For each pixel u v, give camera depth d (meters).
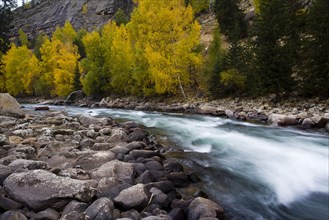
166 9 24.53
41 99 48.41
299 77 19.95
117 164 7.30
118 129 12.52
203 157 9.56
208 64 25.67
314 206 6.25
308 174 7.80
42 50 48.16
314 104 16.25
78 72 42.66
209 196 6.70
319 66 16.88
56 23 99.38
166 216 5.05
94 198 5.67
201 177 7.82
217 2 39.72
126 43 33.88
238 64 22.69
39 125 13.81
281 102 18.44
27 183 5.67
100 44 37.22
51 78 46.62
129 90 34.28
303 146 10.41
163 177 7.11
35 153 8.95
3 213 5.20
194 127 15.00
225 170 8.35
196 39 24.61
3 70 52.38
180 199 6.11
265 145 10.80
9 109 17.08
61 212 5.32
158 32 24.95
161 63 24.75
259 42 19.48
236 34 32.50
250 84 21.53
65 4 101.19
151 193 6.01
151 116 20.66
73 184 5.57
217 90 23.78
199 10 51.31
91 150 8.98
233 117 17.52
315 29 17.14
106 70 37.31
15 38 101.69
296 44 19.95
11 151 8.62
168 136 13.08
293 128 13.82
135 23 31.70
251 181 7.55
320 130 12.88
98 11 90.12
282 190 7.03
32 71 47.72
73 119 15.73
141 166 7.66
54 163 7.91
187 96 26.92
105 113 23.56
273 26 19.28
